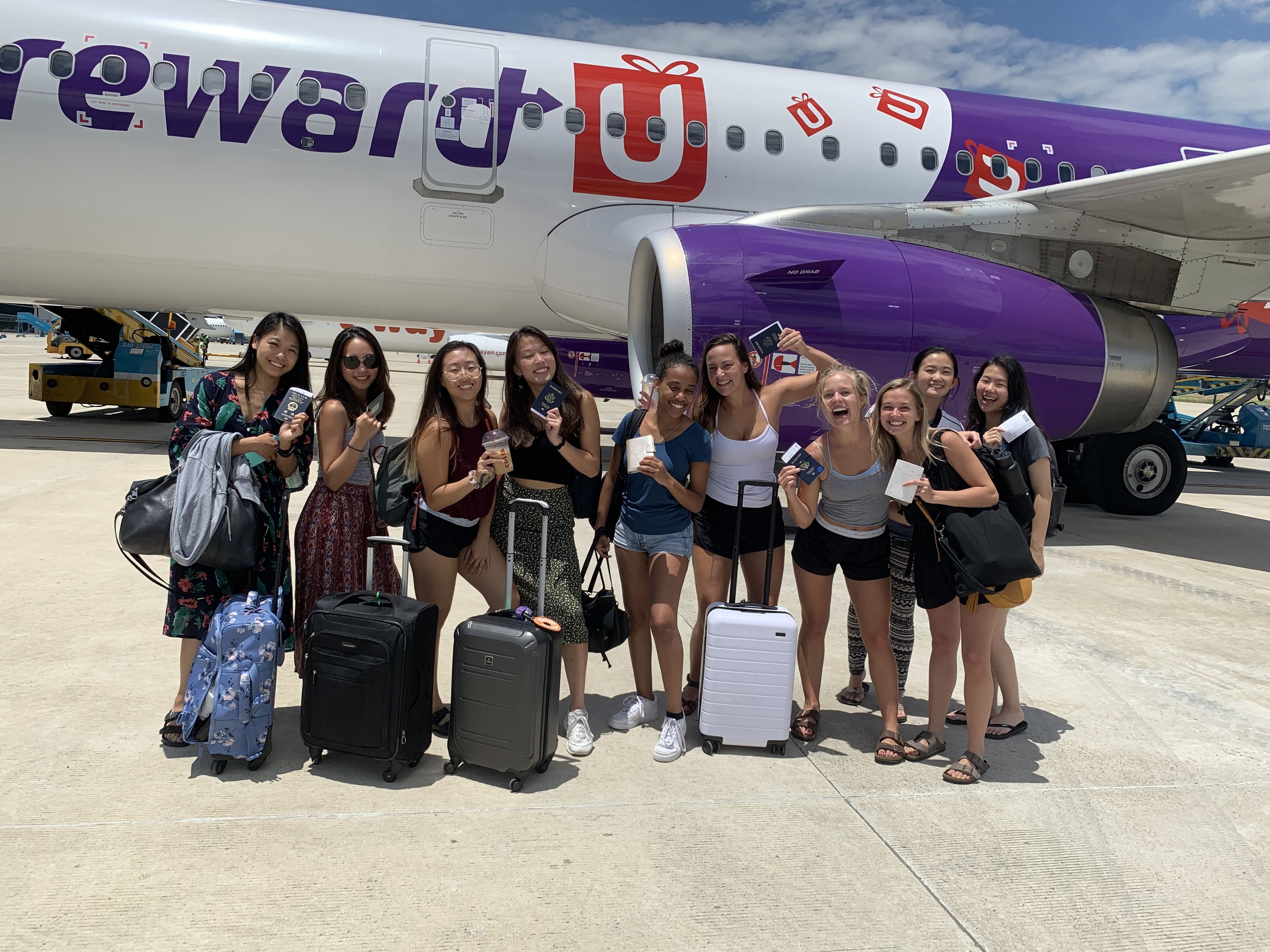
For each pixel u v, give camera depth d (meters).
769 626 3.03
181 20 7.08
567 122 7.50
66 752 2.80
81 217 7.14
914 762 3.13
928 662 4.29
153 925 1.97
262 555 3.03
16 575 4.64
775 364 6.42
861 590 3.11
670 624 3.11
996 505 2.84
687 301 6.22
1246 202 6.81
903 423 2.91
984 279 6.90
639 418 3.26
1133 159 8.74
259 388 3.03
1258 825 2.77
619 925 2.06
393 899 2.12
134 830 2.37
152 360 11.35
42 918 1.97
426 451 2.98
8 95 6.74
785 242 6.61
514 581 3.18
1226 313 8.57
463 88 7.35
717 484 3.39
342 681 2.67
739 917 2.12
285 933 1.97
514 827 2.51
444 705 3.21
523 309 8.48
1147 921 2.22
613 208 7.69
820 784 2.91
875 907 2.21
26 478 7.18
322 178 7.19
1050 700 3.81
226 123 6.97
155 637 3.86
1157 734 3.49
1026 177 8.52
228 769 2.77
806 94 8.19
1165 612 5.28
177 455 2.96
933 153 8.29
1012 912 2.22
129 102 6.85
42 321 52.69
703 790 2.82
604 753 3.07
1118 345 7.11
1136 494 8.66
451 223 7.50
